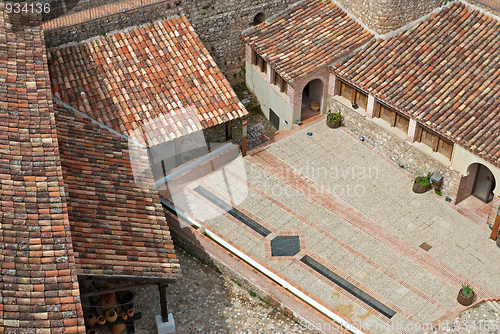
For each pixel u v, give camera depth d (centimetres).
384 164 2706
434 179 2495
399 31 2758
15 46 2281
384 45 2758
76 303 1553
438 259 2305
